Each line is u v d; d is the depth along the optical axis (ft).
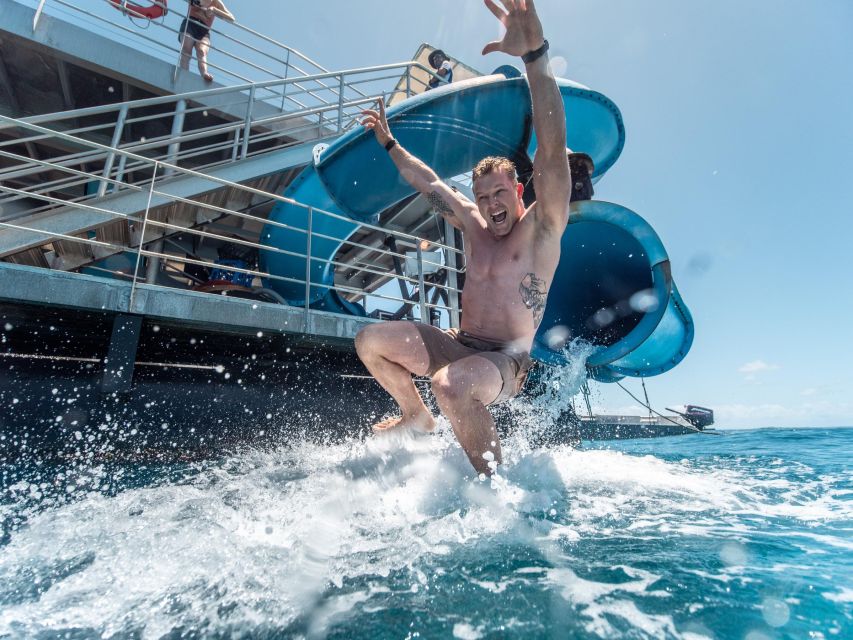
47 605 2.69
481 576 3.08
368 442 7.59
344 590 2.88
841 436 24.73
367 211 16.03
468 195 23.50
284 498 5.06
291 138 24.57
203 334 11.57
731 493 5.93
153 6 23.31
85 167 23.66
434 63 28.02
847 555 3.39
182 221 19.40
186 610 2.63
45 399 9.86
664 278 10.32
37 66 20.57
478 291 7.18
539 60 6.27
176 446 10.82
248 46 24.20
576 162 12.59
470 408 5.57
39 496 5.46
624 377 13.75
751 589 2.79
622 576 3.03
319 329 12.03
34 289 9.20
